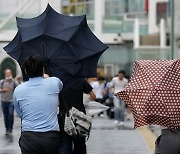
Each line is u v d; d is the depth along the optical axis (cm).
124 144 2533
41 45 1480
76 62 1505
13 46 1533
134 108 1128
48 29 1484
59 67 1500
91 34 1552
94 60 1552
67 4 7681
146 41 6050
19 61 1510
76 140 1582
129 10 7444
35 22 1523
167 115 1112
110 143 2564
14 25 5612
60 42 1474
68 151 1561
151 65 1163
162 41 5728
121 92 1142
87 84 1584
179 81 1131
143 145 2494
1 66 6650
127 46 6353
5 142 2548
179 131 1132
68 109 1550
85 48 1520
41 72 1196
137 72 1162
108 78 6322
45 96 1173
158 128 3381
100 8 6725
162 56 5097
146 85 1130
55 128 1173
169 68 1139
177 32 3372
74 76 1536
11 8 6328
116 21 6612
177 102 1117
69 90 1556
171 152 1135
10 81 2916
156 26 6962
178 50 3366
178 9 3391
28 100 1170
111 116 4316
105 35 6450
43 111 1166
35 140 1152
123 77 3522
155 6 7019
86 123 1527
